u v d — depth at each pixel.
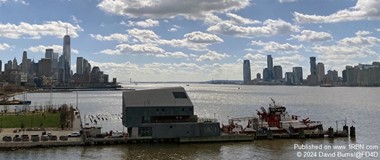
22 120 149.25
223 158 90.06
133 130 106.94
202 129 108.56
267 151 98.25
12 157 88.19
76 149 97.81
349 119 184.25
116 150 97.38
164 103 110.19
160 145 103.81
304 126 121.12
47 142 99.25
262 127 118.88
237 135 110.25
